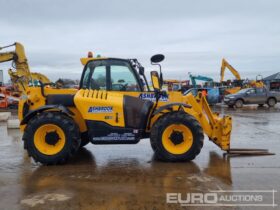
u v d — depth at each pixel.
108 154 8.38
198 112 7.97
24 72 17.72
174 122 7.34
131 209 4.84
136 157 8.02
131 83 8.00
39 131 7.29
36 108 7.73
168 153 7.37
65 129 7.25
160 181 6.10
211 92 29.84
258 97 27.62
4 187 5.88
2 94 24.88
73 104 7.88
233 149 8.55
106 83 8.00
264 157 7.94
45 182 6.14
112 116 7.46
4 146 9.72
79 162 7.61
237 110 24.52
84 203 5.08
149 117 7.78
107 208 4.89
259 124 14.83
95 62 8.02
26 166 7.34
